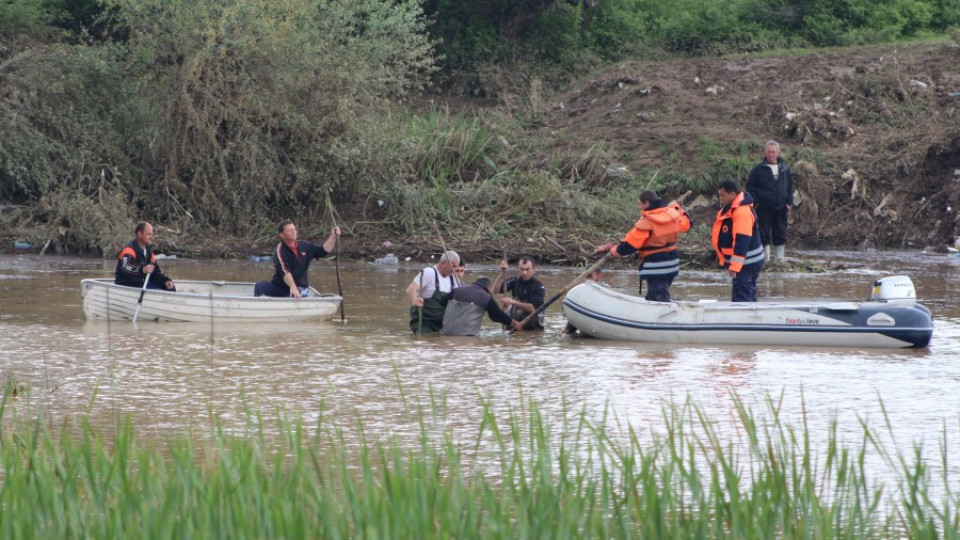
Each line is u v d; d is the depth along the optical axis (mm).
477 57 82500
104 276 48938
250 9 58375
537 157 65562
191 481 14523
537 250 55719
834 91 69562
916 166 63219
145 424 22484
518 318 36500
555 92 79625
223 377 27422
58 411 23484
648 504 14367
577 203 59312
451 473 15422
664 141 66562
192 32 58500
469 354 31312
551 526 14031
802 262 52594
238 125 59062
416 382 27031
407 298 43594
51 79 59438
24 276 48625
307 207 60844
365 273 51375
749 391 26094
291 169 59750
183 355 30547
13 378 25359
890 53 74500
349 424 22594
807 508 14938
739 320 33312
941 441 21359
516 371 28625
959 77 70562
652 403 24672
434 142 62688
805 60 74375
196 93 58438
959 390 26281
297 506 13961
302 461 15281
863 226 61438
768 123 68000
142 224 37688
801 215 61938
